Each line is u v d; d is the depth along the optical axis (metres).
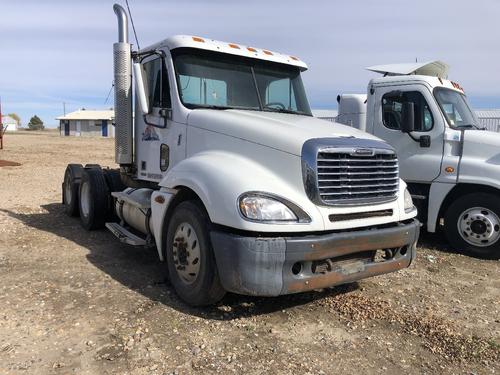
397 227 4.87
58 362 3.66
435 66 8.73
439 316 4.86
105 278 5.54
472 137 7.33
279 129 4.67
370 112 8.34
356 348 4.09
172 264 4.96
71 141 46.19
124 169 7.21
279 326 4.43
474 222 7.27
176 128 5.69
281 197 4.22
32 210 9.73
